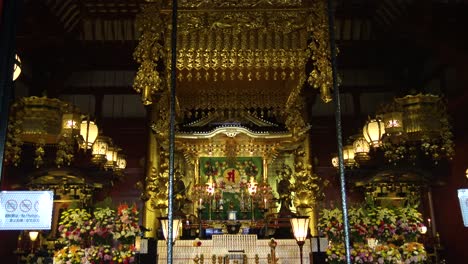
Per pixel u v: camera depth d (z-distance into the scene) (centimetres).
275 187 1109
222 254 829
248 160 1122
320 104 1280
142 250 712
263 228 982
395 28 1089
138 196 1194
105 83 1256
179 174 1058
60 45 1118
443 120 827
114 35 1208
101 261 666
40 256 879
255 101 975
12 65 353
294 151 1102
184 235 989
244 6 698
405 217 708
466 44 934
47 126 793
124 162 1116
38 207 366
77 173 934
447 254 1063
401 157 953
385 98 1272
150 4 693
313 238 719
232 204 1074
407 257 657
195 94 962
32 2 929
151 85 678
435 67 1105
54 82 1158
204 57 731
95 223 698
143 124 1238
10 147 805
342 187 409
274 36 728
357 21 1200
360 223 704
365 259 645
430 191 1141
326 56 685
